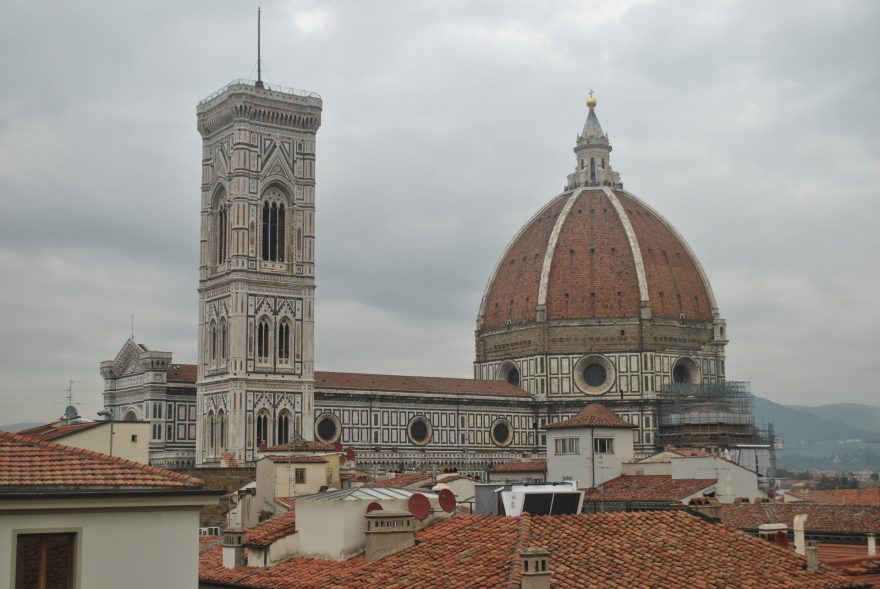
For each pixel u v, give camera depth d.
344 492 57.25
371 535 50.38
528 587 40.94
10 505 32.47
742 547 48.75
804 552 57.22
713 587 43.69
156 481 35.91
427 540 50.75
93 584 33.78
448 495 55.38
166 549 35.28
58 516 33.50
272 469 106.06
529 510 61.81
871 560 59.25
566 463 156.62
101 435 98.44
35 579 33.12
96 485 34.62
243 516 95.81
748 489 127.94
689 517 51.75
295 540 54.94
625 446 157.00
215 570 55.94
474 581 43.50
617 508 124.62
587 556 45.41
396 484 116.69
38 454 36.38
